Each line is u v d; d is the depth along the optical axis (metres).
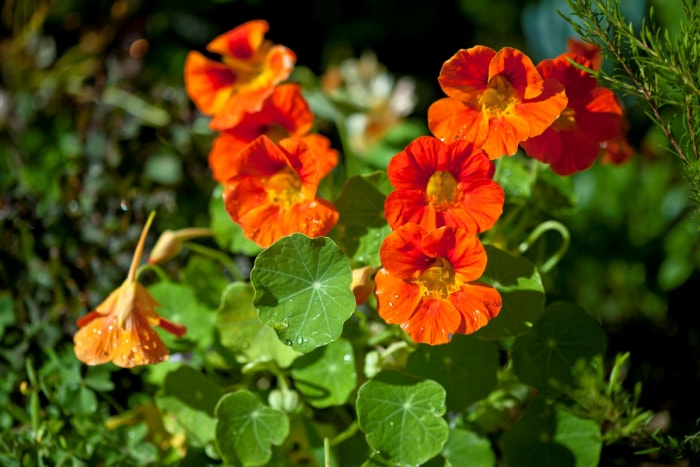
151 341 0.62
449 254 0.58
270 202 0.62
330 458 0.66
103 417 0.69
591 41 0.60
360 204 0.64
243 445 0.63
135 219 0.79
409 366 0.63
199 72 0.70
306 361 0.65
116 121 0.84
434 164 0.59
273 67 0.68
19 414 0.68
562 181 0.69
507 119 0.59
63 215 0.77
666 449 0.63
